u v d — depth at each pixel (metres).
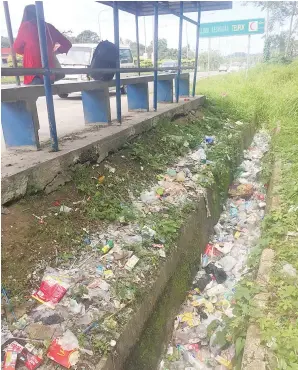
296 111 9.83
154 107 6.40
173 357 3.05
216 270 4.14
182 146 5.78
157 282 2.97
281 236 3.57
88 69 4.10
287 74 14.62
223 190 5.65
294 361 2.13
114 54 4.88
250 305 2.67
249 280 3.28
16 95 3.35
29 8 4.39
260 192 5.95
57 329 2.29
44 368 2.07
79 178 3.70
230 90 11.95
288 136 7.35
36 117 3.68
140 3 7.22
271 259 3.21
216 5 8.16
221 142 6.63
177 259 3.52
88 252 3.04
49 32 4.47
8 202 2.95
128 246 3.17
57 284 2.57
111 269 2.90
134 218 3.62
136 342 2.58
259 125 10.15
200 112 8.44
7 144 3.72
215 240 4.82
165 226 3.57
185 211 4.05
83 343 2.22
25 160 3.32
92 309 2.49
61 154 3.52
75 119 5.84
